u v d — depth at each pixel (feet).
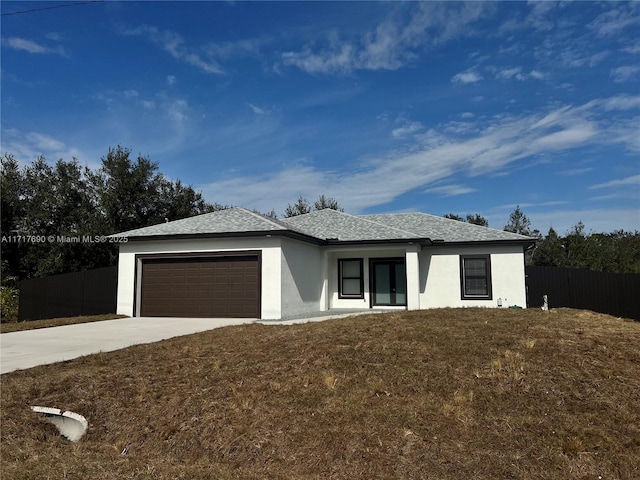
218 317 50.29
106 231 100.63
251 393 20.71
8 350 32.45
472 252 60.44
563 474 14.38
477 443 15.94
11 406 21.35
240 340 29.99
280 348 26.53
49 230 99.76
